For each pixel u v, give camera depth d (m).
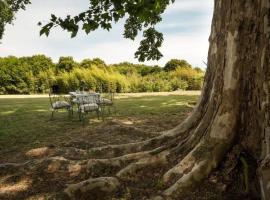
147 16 6.56
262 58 4.14
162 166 5.05
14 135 9.59
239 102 4.47
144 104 17.66
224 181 4.32
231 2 4.60
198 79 34.12
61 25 5.95
